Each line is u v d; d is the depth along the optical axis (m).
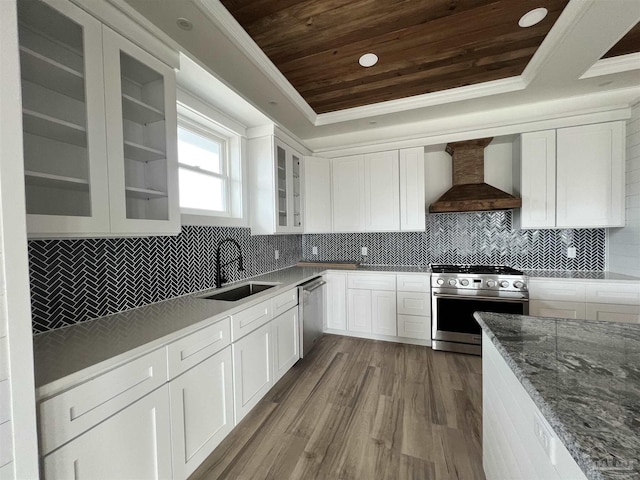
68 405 0.91
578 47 1.80
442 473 1.46
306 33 1.76
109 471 1.04
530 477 0.83
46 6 1.06
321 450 1.62
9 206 0.72
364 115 2.88
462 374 2.45
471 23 1.71
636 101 2.37
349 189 3.52
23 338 0.74
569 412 0.63
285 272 3.25
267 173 2.81
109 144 1.27
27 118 1.07
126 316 1.56
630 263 2.53
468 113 2.89
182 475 1.34
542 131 2.73
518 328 1.18
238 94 2.22
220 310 1.67
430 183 3.49
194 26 1.50
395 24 1.70
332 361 2.74
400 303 3.14
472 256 3.32
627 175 2.52
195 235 2.20
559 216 2.70
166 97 1.58
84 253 1.46
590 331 1.13
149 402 1.19
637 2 1.42
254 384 1.96
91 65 1.20
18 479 0.73
